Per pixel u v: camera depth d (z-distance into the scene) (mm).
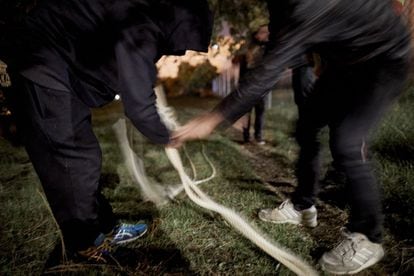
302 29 1599
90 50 1822
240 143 4965
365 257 2021
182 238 2467
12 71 1888
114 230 2436
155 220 2672
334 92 2074
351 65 1873
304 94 3543
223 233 2506
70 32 1813
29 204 2986
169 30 1767
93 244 2191
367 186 1933
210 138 5059
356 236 2041
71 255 2260
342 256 2049
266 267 2127
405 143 3852
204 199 2602
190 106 8680
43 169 1971
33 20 1864
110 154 4340
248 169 3805
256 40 4477
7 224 2688
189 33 1801
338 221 2607
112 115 7352
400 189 2889
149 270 2158
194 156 4281
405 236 2344
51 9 1839
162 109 2283
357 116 1891
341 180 3225
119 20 1708
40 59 1824
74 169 1965
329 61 2012
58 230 2598
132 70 1666
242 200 2990
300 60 1885
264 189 3252
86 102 1943
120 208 2924
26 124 1924
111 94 1983
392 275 2018
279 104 7445
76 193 2012
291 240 2395
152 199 3078
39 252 2359
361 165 1921
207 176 3631
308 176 2432
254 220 2668
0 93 2301
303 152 2416
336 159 1999
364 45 1721
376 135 4055
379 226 2000
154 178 3590
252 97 1797
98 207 2246
